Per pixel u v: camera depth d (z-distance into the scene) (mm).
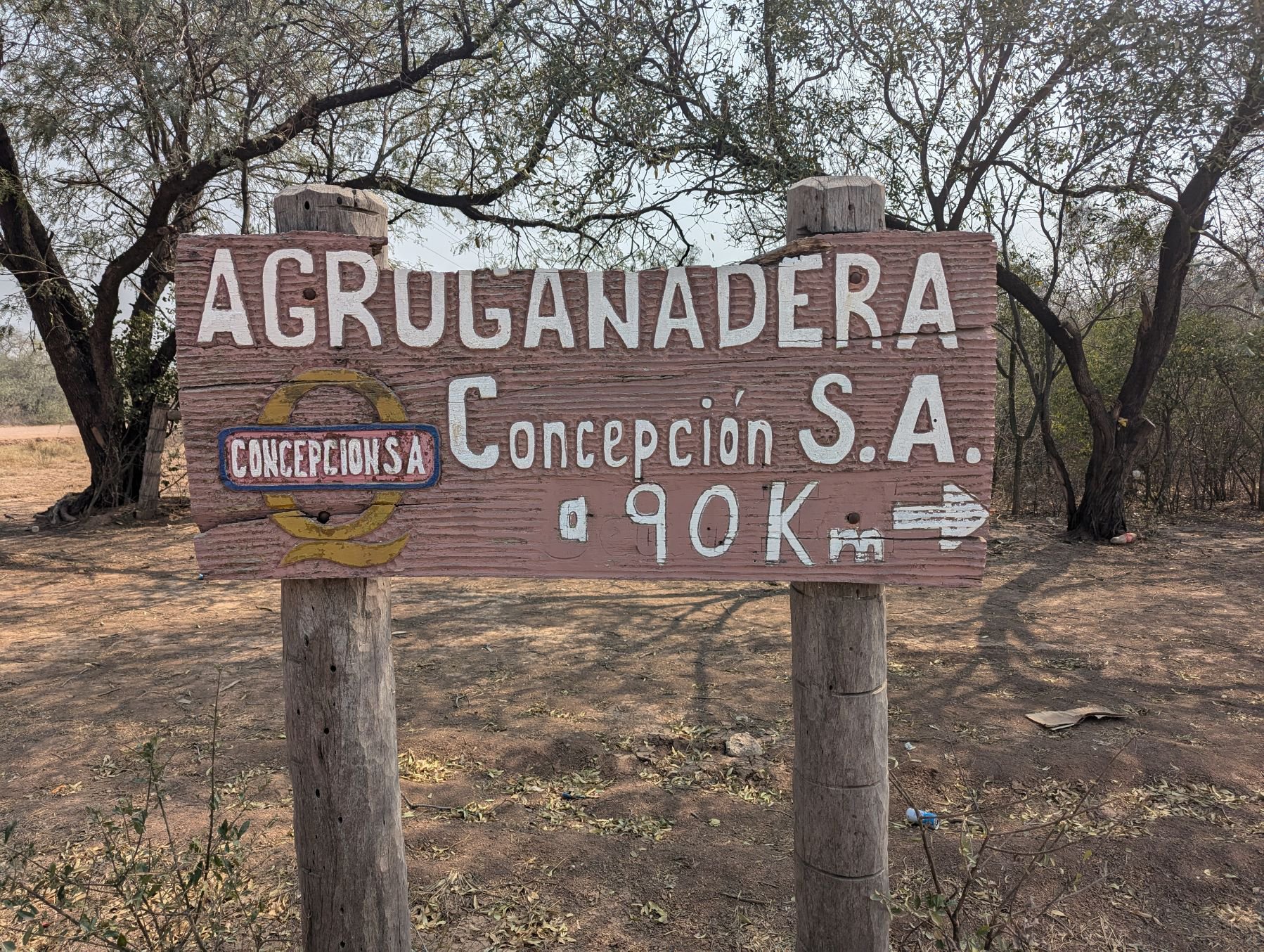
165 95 8891
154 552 9750
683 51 8453
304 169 11703
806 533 1747
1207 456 12398
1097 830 3385
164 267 11180
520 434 1784
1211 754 4055
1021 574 8562
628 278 1743
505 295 1766
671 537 1771
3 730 4445
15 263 10875
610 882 3053
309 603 1866
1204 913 2881
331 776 1883
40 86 9188
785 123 8156
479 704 4781
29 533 11078
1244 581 8039
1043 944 2723
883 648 1859
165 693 4988
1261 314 11617
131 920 2689
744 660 5602
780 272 1711
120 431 12211
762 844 3324
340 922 1912
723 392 1745
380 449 1796
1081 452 12469
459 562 1806
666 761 4078
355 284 1773
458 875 3074
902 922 2777
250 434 1792
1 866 2957
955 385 1692
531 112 8922
